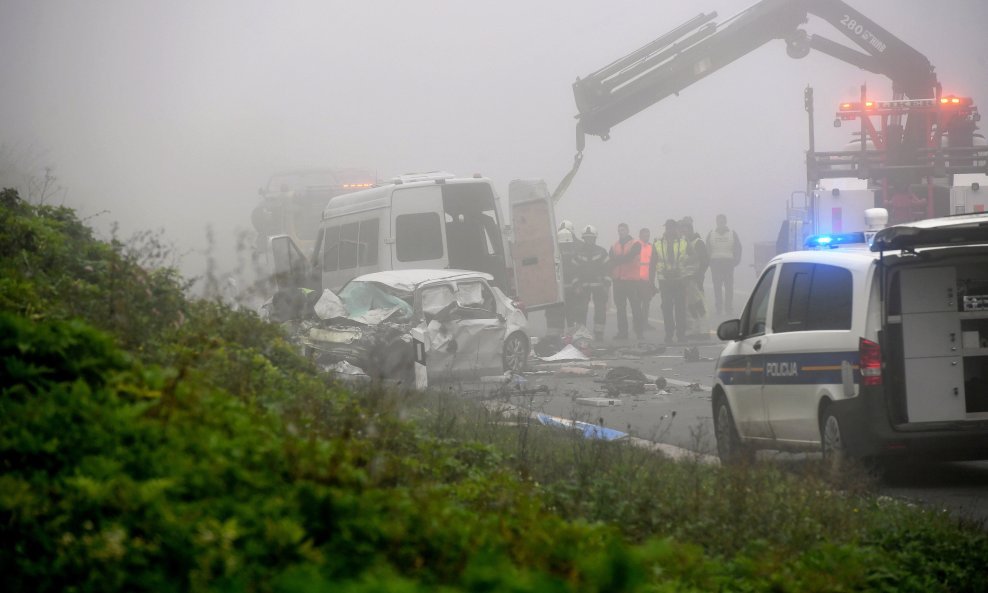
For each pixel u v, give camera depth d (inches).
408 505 421.4
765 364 983.6
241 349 704.4
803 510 634.2
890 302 884.0
